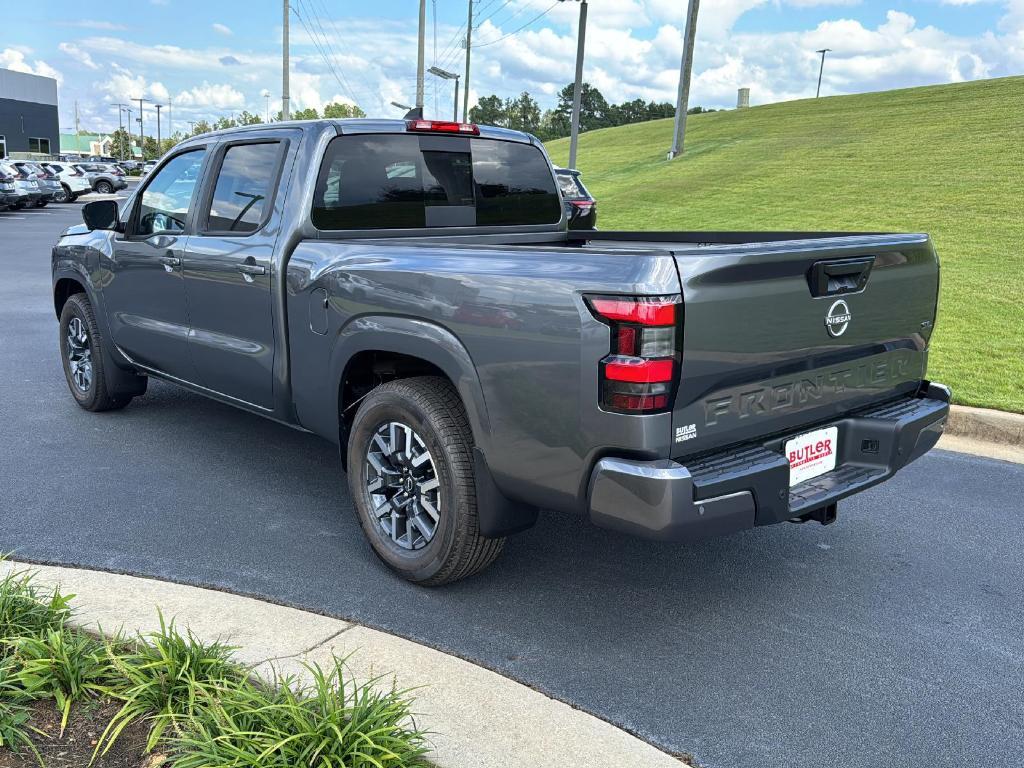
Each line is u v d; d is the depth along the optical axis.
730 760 2.63
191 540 4.06
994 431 6.02
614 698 2.92
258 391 4.51
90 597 3.35
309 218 4.14
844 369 3.46
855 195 22.36
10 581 3.12
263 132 4.44
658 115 149.62
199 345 4.80
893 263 3.54
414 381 3.59
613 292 2.79
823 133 37.12
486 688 2.87
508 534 3.47
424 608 3.50
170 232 4.96
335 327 3.85
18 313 10.38
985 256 13.72
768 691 3.00
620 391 2.80
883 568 4.02
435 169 4.59
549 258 3.03
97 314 5.74
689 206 23.88
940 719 2.87
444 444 3.41
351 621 3.36
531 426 3.09
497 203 4.90
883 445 3.55
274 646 3.05
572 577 3.84
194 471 5.02
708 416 2.95
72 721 2.48
